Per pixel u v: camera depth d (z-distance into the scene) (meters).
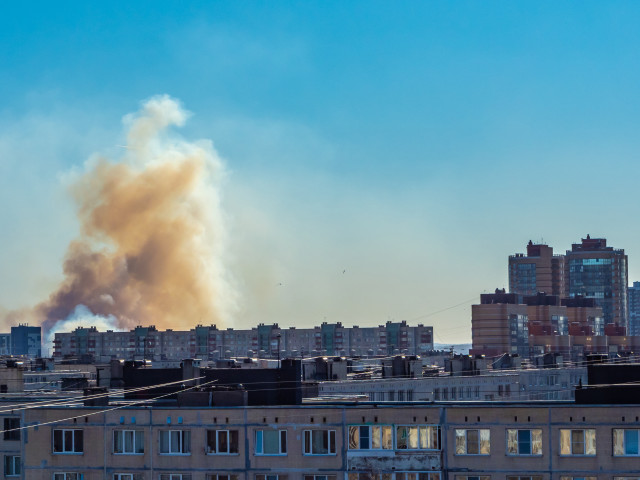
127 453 108.44
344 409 104.81
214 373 120.12
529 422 101.00
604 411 99.44
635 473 98.56
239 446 106.31
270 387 117.94
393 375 189.62
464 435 102.50
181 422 107.50
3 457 114.50
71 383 152.88
